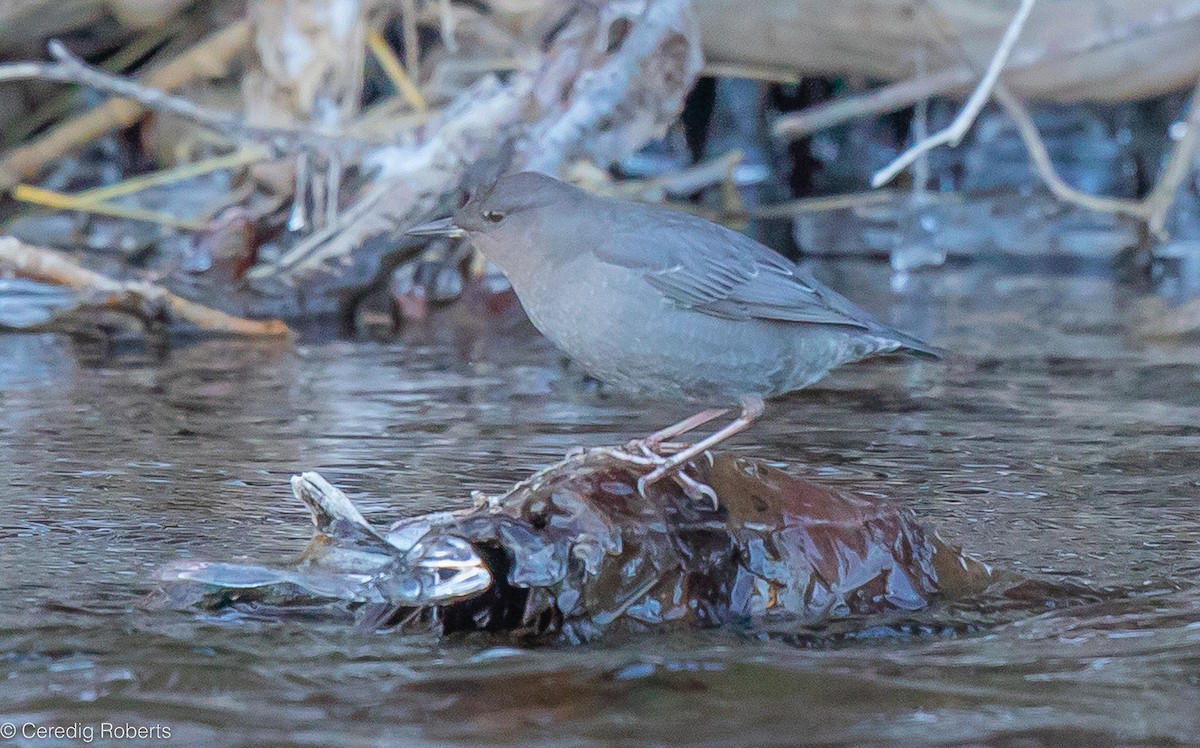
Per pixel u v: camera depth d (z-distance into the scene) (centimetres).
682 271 733
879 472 948
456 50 1998
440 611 650
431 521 686
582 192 764
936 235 2216
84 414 1123
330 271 1647
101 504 847
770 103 2369
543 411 1155
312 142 1605
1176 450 1018
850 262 2100
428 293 1714
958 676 592
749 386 758
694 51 1689
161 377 1303
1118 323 1636
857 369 1384
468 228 769
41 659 596
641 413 1148
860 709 552
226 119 1561
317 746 509
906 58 1980
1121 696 567
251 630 638
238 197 1839
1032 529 817
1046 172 1920
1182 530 816
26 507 839
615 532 663
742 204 2194
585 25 1683
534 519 670
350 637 632
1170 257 2103
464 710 547
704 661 609
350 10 1803
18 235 1938
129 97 1502
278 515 827
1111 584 722
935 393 1255
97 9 2005
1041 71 1936
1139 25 1862
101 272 1681
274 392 1235
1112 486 915
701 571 675
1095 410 1174
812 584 686
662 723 536
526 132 1650
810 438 1061
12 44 2023
